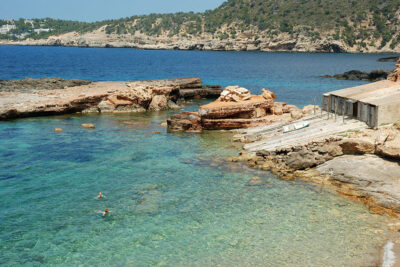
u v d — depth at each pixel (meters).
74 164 29.08
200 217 20.73
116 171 27.73
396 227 19.14
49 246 17.98
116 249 17.75
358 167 24.64
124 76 111.50
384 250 17.25
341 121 31.92
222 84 91.44
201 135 38.56
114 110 51.66
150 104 54.16
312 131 31.28
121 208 21.86
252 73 123.81
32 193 23.70
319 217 20.47
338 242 18.00
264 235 18.78
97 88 63.75
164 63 179.25
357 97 32.88
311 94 71.31
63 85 67.19
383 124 27.45
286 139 31.55
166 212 21.36
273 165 28.23
